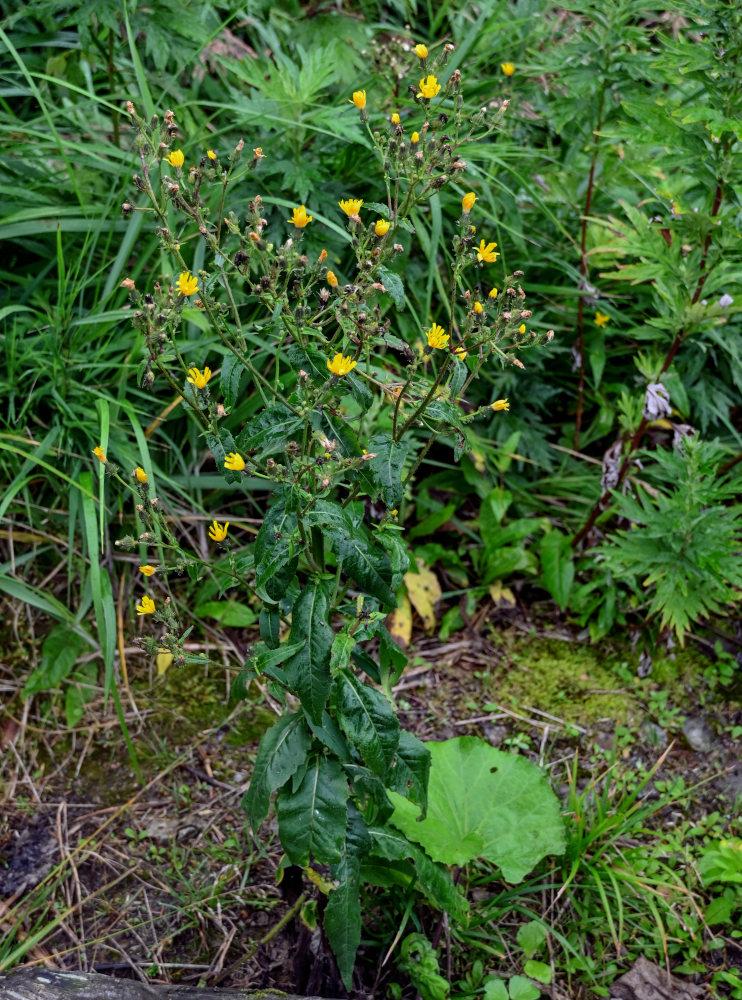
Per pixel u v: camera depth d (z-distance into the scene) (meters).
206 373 1.64
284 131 2.95
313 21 3.41
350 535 1.68
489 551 3.04
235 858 2.38
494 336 1.69
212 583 2.85
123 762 2.58
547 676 2.87
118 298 2.97
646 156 3.13
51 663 2.66
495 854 2.24
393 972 2.15
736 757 2.65
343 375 1.56
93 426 2.72
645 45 2.96
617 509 2.94
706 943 2.25
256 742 2.65
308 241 2.87
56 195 3.06
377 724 1.75
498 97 3.21
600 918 2.26
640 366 2.87
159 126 1.68
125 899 2.29
